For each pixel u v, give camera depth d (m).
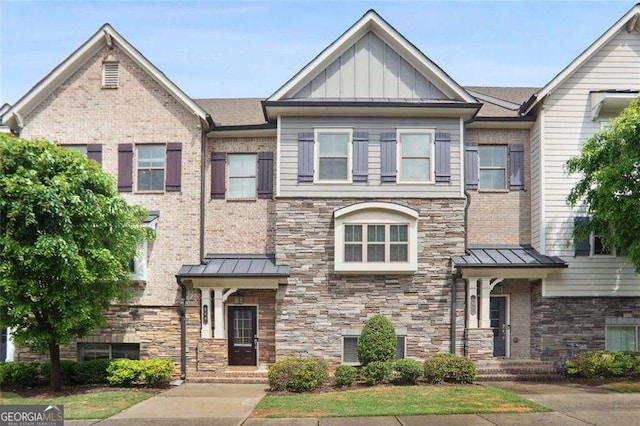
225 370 16.36
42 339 13.73
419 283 16.69
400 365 14.86
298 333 16.55
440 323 16.59
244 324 17.30
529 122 17.81
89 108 17.47
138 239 15.48
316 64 16.94
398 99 17.14
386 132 17.09
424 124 17.16
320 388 14.51
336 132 17.09
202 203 17.42
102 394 14.08
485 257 16.81
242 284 16.45
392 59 17.30
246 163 18.14
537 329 16.97
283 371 14.41
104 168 17.34
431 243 16.78
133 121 17.42
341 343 16.52
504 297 17.67
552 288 16.78
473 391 13.70
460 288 16.73
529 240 17.86
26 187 12.64
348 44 17.30
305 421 11.02
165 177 17.31
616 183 14.22
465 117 17.30
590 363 15.51
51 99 17.50
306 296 16.66
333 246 16.75
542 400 12.77
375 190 16.91
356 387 14.51
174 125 17.42
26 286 13.09
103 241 14.57
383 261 16.55
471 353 16.30
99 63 17.58
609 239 15.66
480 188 18.02
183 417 11.59
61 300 13.48
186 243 17.09
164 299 16.86
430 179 16.97
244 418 11.44
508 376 15.62
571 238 16.98
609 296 16.84
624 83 17.34
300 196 16.89
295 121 17.14
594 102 17.11
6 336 18.20
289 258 16.77
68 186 13.17
